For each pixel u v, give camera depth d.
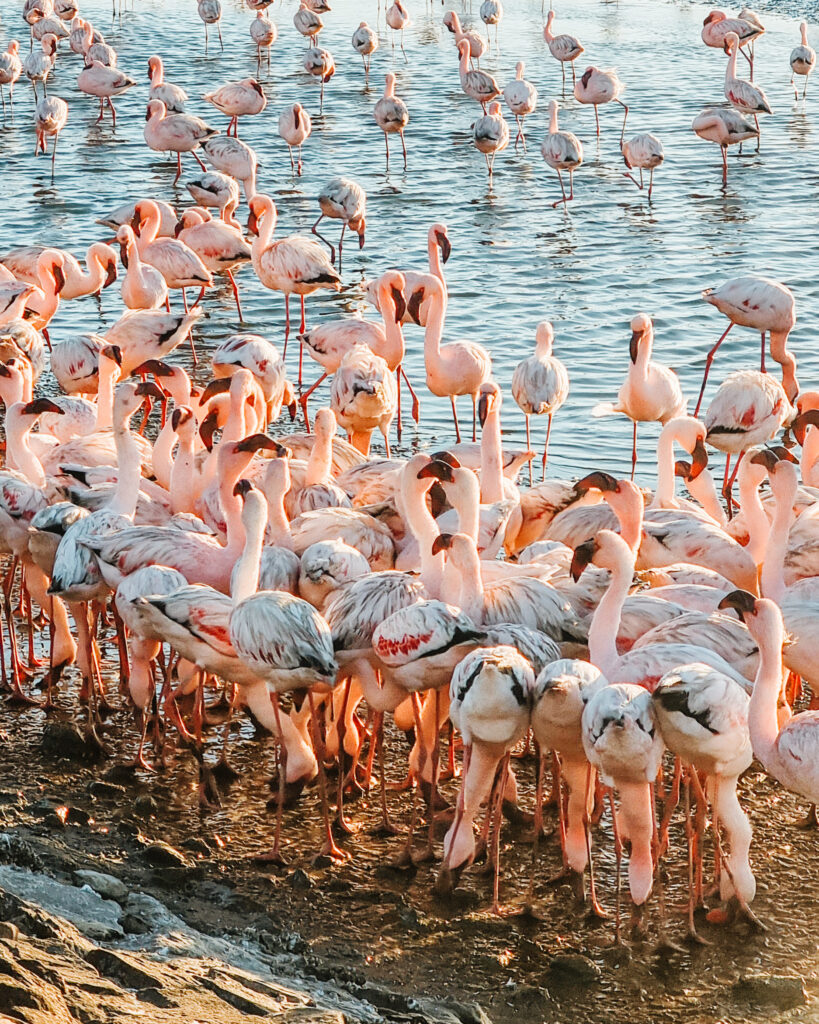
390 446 20.36
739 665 10.35
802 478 16.50
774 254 28.70
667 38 58.22
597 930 9.59
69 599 12.20
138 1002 7.56
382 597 10.91
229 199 31.95
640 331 18.69
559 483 15.04
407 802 11.41
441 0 71.50
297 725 11.41
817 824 10.86
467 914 9.77
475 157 39.34
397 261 29.23
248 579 11.58
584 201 34.06
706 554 13.02
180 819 11.05
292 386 23.22
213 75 52.06
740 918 9.55
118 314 26.73
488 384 15.40
